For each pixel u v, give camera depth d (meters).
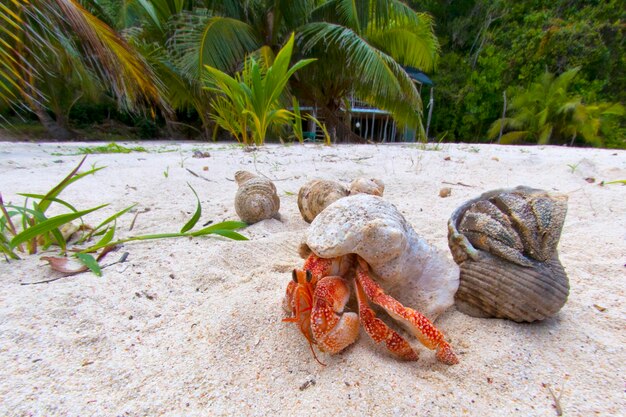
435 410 0.10
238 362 0.12
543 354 0.12
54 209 0.27
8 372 0.11
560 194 0.14
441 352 0.12
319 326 0.11
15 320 0.13
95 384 0.11
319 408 0.10
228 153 0.55
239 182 0.30
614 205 0.28
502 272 0.13
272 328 0.13
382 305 0.12
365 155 0.54
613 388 0.11
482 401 0.10
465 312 0.14
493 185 0.36
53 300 0.15
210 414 0.10
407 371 0.12
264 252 0.20
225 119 0.69
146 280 0.17
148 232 0.24
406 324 0.12
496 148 0.71
